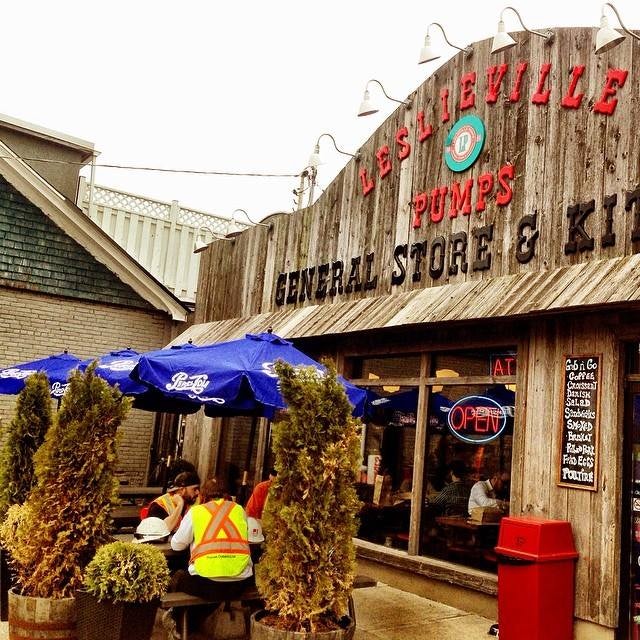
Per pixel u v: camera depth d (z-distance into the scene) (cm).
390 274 912
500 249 770
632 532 612
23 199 1280
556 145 732
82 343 1330
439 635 638
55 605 523
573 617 623
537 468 682
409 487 837
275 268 1129
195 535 554
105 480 567
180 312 1420
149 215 1641
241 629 584
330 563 487
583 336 664
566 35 743
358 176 995
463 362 800
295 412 505
